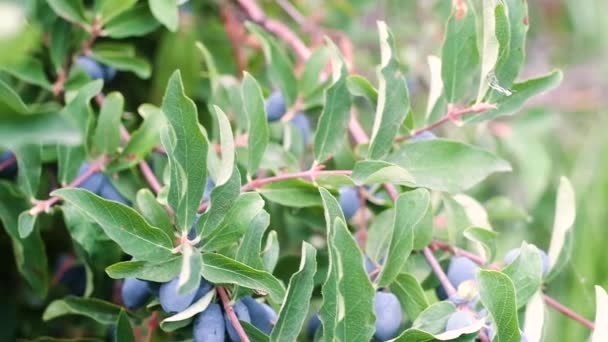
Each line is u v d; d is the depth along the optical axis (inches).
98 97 21.6
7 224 19.7
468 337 16.8
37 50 21.2
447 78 19.3
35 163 19.1
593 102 37.5
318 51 22.2
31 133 13.4
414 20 31.9
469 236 19.1
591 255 32.7
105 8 21.2
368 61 29.1
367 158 18.6
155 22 21.7
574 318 19.5
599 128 36.7
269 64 21.9
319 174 18.7
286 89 22.0
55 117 13.5
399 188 20.5
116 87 23.3
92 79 21.5
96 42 22.5
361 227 20.6
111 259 19.3
